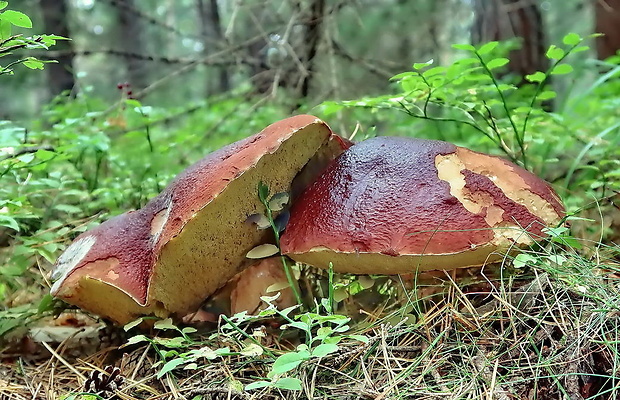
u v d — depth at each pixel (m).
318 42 1.17
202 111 1.33
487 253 0.53
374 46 1.96
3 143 0.68
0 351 0.59
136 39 2.88
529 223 0.54
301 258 0.56
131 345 0.59
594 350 0.50
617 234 0.68
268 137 0.55
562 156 0.93
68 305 0.61
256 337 0.56
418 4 1.74
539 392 0.49
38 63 0.58
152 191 0.79
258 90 1.32
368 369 0.52
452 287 0.56
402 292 0.58
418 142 0.57
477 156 0.57
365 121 1.09
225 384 0.51
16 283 0.67
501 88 0.68
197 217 0.54
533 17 1.33
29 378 0.57
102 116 1.02
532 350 0.51
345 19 1.67
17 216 0.66
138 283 0.55
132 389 0.53
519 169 0.57
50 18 1.76
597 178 0.76
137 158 1.02
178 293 0.57
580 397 0.48
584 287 0.52
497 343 0.52
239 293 0.59
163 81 1.16
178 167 0.94
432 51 1.83
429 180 0.54
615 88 0.97
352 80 1.29
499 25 1.34
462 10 1.83
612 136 0.87
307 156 0.57
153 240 0.56
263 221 0.56
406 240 0.53
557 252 0.57
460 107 0.72
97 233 0.58
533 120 0.77
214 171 0.55
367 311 0.59
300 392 0.50
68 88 1.81
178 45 3.15
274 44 1.12
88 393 0.51
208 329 0.60
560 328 0.51
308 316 0.50
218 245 0.56
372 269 0.55
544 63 1.35
